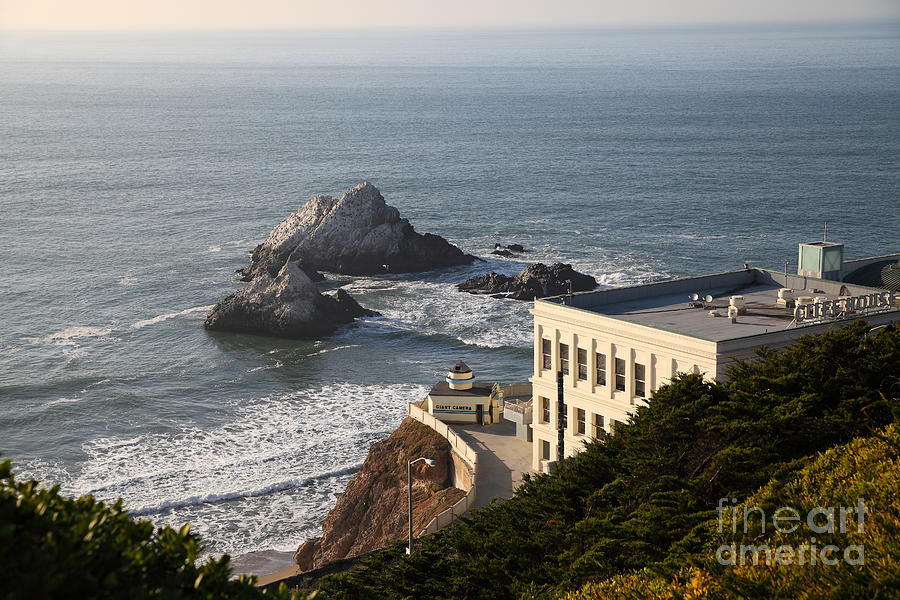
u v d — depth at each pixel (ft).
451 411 283.38
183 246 594.65
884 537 113.19
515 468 249.55
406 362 390.21
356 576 176.96
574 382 232.73
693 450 172.45
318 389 361.71
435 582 165.07
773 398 173.58
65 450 309.63
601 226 652.89
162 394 355.36
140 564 67.05
